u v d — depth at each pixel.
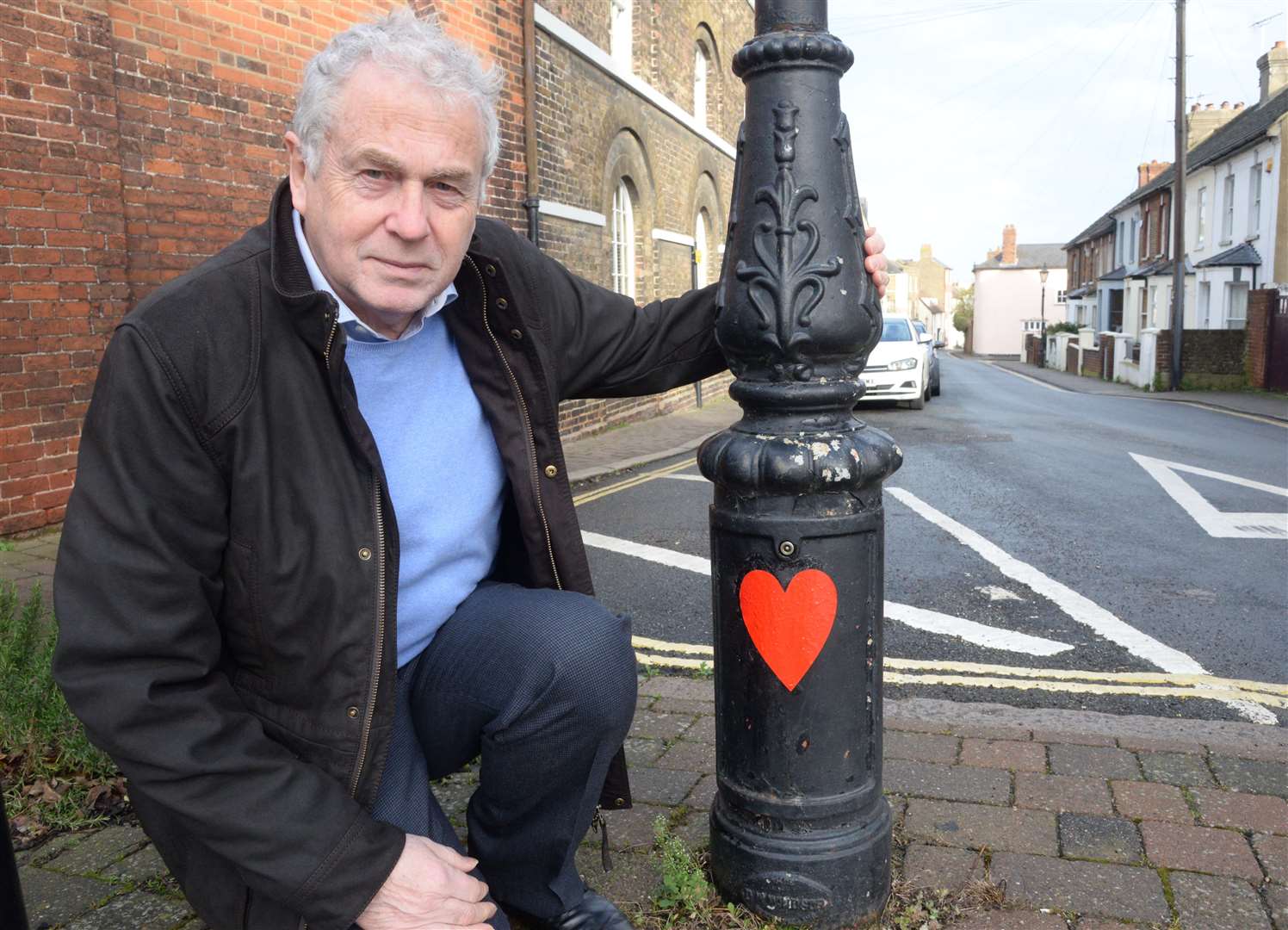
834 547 1.98
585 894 1.98
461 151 1.49
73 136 5.72
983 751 2.92
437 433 1.72
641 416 13.72
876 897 2.09
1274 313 21.98
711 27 17.00
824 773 2.04
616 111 12.27
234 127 6.72
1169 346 23.89
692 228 16.20
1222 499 7.62
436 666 1.81
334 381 1.51
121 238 6.03
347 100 1.43
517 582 2.00
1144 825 2.46
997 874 2.25
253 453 1.47
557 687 1.69
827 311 1.91
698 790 2.67
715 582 2.12
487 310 1.74
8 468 5.55
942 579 5.28
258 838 1.40
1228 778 2.71
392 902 1.46
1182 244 23.27
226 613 1.55
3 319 5.45
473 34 8.59
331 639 1.54
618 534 6.45
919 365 16.66
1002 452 10.64
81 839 2.45
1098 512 7.14
